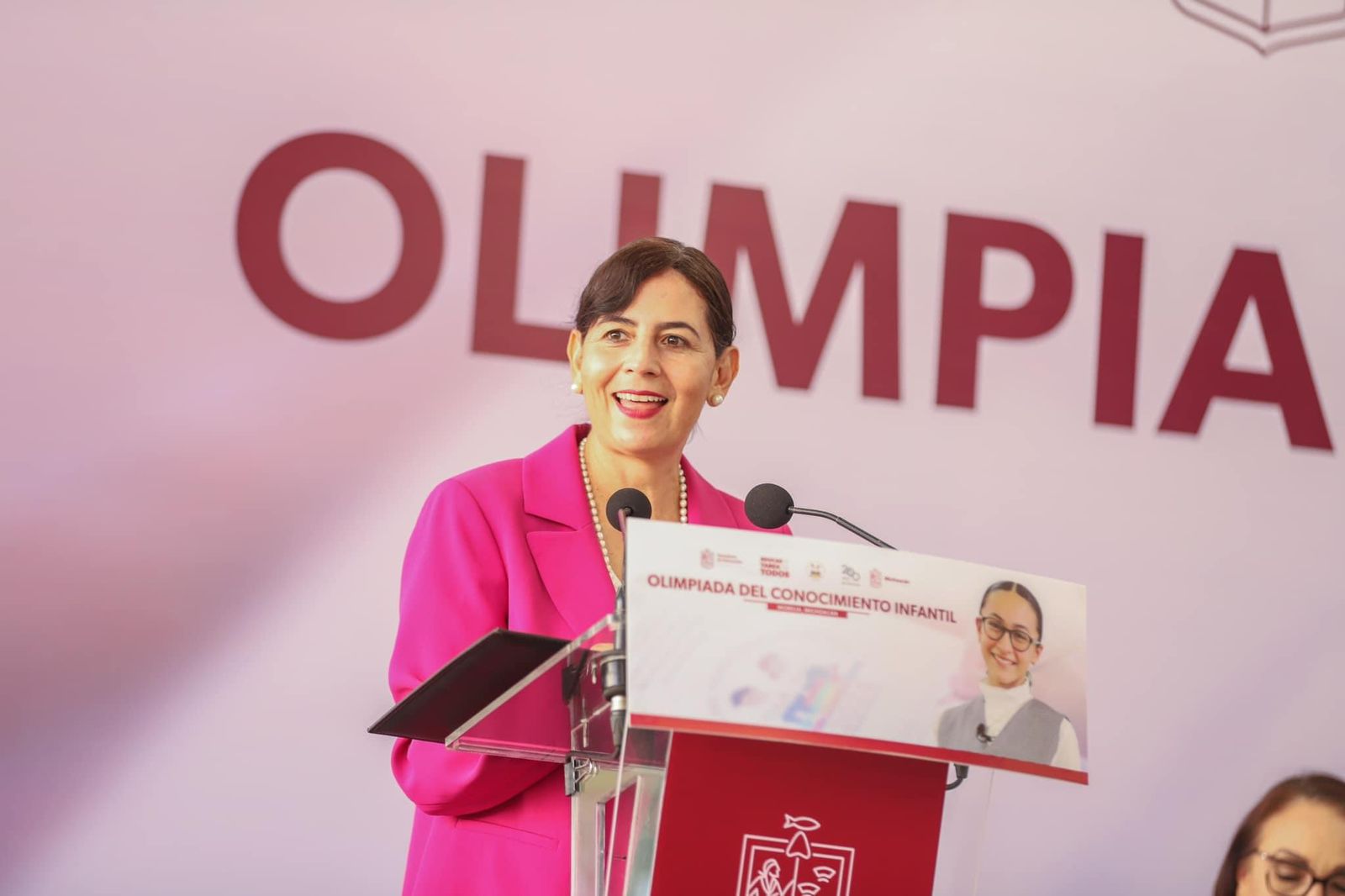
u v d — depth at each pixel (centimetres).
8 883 1270
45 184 1366
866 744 591
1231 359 1526
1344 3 1587
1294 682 1477
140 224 1379
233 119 1411
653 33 1495
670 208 1473
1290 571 1495
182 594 1334
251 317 1387
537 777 748
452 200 1441
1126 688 1456
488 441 1414
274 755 1326
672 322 838
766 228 1483
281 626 1348
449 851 762
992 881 1399
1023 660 635
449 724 667
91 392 1347
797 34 1518
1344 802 1449
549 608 802
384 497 1387
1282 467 1513
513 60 1470
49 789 1286
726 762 607
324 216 1416
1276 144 1564
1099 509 1487
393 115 1443
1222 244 1544
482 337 1427
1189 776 1447
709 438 1442
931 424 1478
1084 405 1501
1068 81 1550
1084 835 1421
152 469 1346
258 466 1367
